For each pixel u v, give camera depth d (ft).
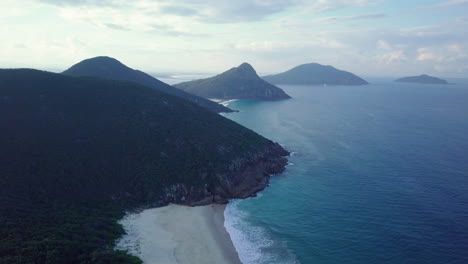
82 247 188.85
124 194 274.16
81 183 262.06
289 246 220.23
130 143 321.32
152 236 225.97
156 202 277.85
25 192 229.66
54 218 214.07
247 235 234.79
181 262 198.08
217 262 200.64
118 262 182.70
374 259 204.85
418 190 309.42
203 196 296.92
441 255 207.41
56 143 284.20
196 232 236.63
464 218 253.44
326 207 278.67
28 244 177.17
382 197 295.48
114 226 227.81
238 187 318.04
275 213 270.26
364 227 243.19
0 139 262.67
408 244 219.61
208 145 352.69
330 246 219.61
